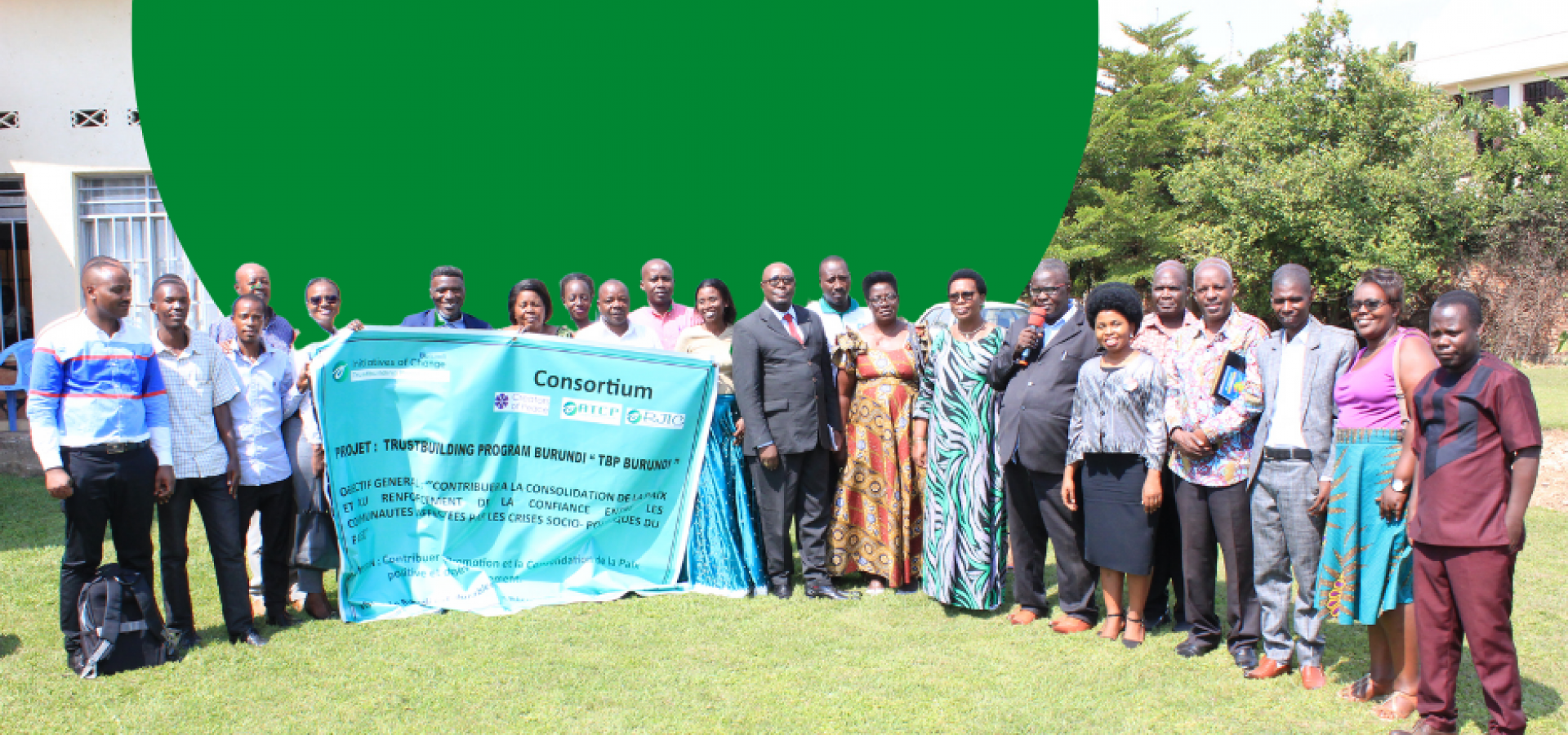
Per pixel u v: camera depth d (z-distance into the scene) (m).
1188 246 21.75
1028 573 5.02
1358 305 3.75
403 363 5.23
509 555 5.39
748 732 3.68
